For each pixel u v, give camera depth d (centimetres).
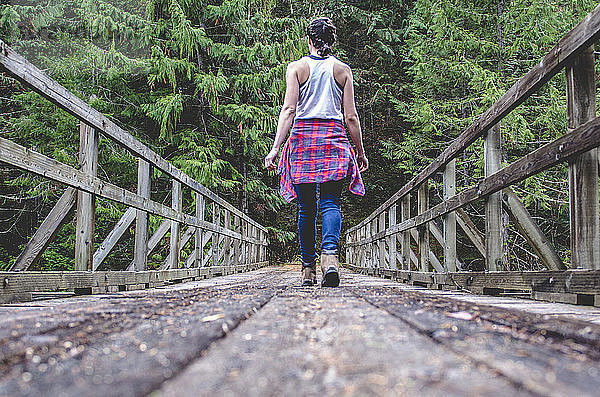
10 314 172
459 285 430
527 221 338
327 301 204
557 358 91
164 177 1284
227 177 1462
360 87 1764
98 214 1018
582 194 264
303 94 385
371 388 68
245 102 1397
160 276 510
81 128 368
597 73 891
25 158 279
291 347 100
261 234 1412
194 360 88
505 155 955
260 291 276
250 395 65
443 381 72
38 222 1120
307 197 395
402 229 668
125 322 139
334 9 1717
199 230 700
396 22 1766
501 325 130
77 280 346
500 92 970
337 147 381
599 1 874
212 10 1275
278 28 1410
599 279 240
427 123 1148
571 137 259
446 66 1079
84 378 76
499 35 1005
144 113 1256
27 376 78
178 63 1188
